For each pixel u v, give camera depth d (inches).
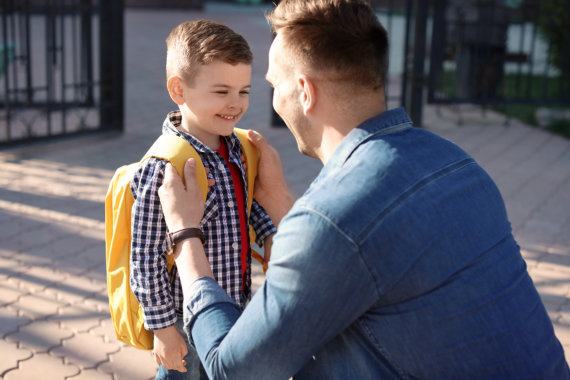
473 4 335.6
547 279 155.4
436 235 45.9
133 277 64.4
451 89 413.1
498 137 301.7
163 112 335.0
